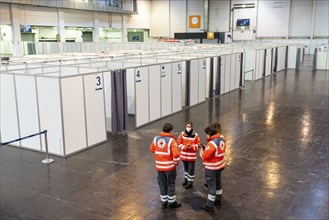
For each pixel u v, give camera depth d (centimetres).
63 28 2709
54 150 783
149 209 532
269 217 504
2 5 2217
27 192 596
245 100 1420
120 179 647
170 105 1152
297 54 2608
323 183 619
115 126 930
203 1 3553
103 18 3156
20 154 798
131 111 1120
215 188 519
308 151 793
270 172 672
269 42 3347
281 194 577
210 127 510
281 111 1216
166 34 3819
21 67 1075
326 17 3083
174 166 513
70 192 594
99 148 828
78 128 795
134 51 1989
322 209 525
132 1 3472
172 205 531
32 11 2433
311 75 2250
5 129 867
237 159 745
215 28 3588
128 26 3506
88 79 805
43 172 686
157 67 1059
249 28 3422
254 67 1977
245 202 551
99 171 687
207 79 1445
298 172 671
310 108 1262
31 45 2297
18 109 823
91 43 2505
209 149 499
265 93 1585
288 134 931
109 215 515
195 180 642
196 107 1288
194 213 518
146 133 949
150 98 1043
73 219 505
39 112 786
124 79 930
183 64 1244
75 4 2717
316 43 3153
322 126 1010
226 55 1531
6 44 2439
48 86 754
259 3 3334
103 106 857
